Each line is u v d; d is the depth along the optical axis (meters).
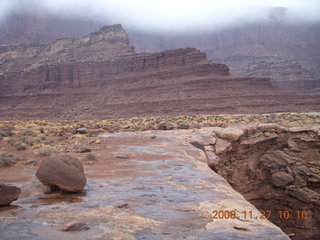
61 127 34.06
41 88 158.12
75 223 5.67
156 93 140.25
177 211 6.86
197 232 5.58
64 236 5.29
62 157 8.60
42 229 5.61
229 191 9.11
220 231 5.65
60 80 161.75
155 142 21.41
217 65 152.50
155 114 120.19
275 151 33.16
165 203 7.53
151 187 9.25
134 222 6.04
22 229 5.59
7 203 7.00
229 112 115.25
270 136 33.66
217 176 11.34
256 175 30.91
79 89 159.12
